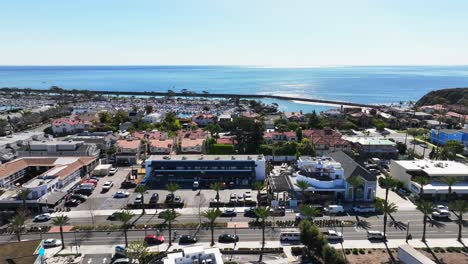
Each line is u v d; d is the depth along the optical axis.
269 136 179.00
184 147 158.88
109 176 136.25
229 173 127.62
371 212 102.62
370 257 78.88
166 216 83.75
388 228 92.81
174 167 128.88
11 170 121.44
